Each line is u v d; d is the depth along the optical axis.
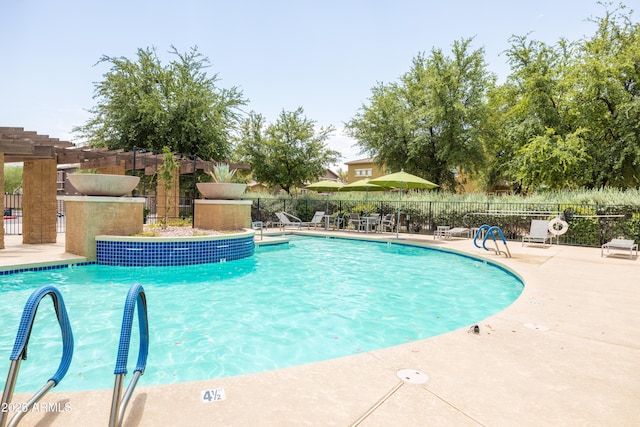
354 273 8.62
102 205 8.82
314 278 8.01
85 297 5.96
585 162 19.34
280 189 30.14
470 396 2.47
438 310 5.70
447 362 3.04
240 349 4.09
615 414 2.28
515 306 4.88
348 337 4.51
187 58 22.66
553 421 2.19
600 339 3.65
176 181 16.05
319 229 18.62
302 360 3.82
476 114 22.23
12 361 1.91
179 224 12.17
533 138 19.86
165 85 21.75
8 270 7.32
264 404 2.32
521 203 14.83
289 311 5.57
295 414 2.21
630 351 3.34
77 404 2.28
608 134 20.27
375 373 2.80
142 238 8.66
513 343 3.51
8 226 18.38
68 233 9.07
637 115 17.69
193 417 2.15
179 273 8.22
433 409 2.30
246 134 26.75
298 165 26.84
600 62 19.00
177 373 3.46
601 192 13.83
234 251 10.20
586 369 2.95
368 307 5.84
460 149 22.48
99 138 21.83
